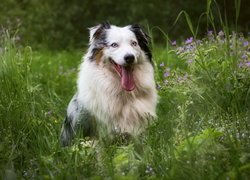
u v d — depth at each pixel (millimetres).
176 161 6117
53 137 7695
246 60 8672
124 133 7539
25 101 8477
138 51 7613
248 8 23594
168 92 8523
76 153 6676
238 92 7793
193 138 6297
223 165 6184
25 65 9664
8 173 6062
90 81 7664
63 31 24922
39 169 6312
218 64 8438
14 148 6910
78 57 17375
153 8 24953
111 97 7551
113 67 7547
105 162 6520
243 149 6426
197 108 7625
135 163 6406
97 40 7746
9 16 23062
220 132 6613
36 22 24000
